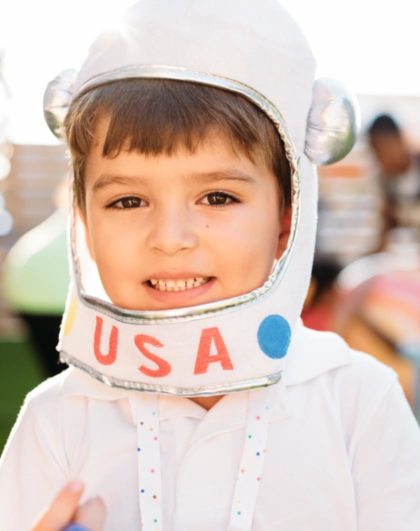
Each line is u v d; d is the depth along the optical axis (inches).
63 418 49.6
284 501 47.4
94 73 46.9
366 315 92.6
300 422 48.7
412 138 118.9
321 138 49.1
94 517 41.2
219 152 44.9
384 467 48.9
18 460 49.7
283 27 47.9
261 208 46.8
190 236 44.8
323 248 113.4
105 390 49.6
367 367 51.4
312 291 100.4
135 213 46.1
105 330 47.6
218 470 47.4
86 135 46.5
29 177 226.2
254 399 48.5
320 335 52.6
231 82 45.4
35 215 226.8
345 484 48.1
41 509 48.4
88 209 47.9
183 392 46.3
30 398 51.2
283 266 47.7
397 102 201.6
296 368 49.9
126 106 44.7
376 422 49.5
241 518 46.0
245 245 46.1
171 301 46.2
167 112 44.3
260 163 46.7
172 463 47.6
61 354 49.8
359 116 50.3
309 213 49.3
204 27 45.6
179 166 44.5
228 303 46.0
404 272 93.1
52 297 107.5
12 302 110.0
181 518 46.4
